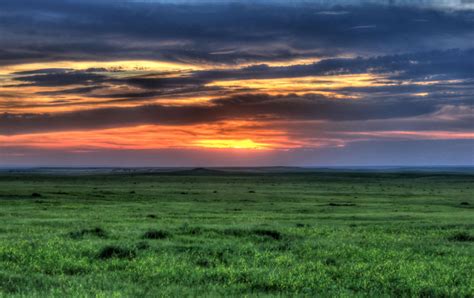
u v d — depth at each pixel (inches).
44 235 1034.1
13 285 574.2
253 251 860.6
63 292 546.6
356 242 1009.5
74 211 1838.1
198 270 681.6
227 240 1008.2
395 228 1310.3
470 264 776.3
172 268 684.7
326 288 608.1
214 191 3858.3
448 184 5940.0
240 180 7111.2
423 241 1047.0
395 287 620.7
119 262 740.0
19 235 1036.5
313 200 2893.7
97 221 1446.9
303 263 754.2
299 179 7672.2
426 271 711.1
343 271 706.2
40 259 745.0
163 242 949.2
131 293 549.6
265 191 4013.3
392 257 831.7
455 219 1652.3
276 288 603.5
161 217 1653.5
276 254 848.9
